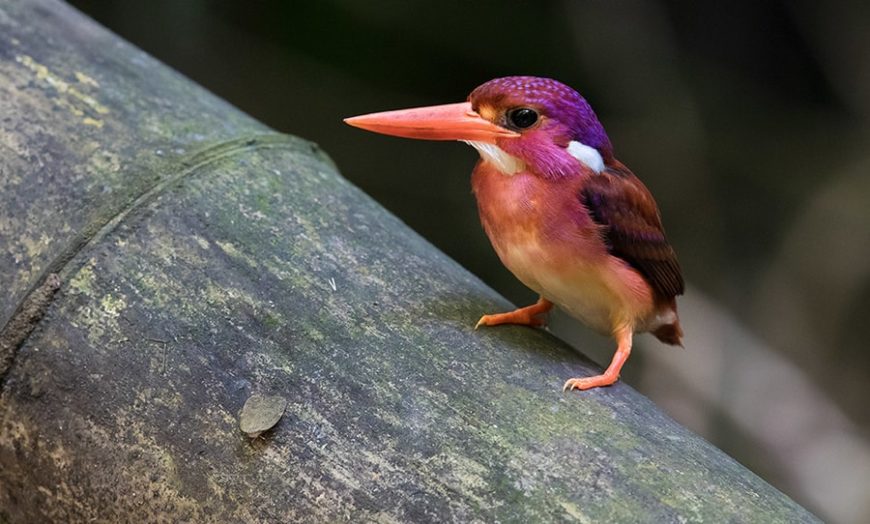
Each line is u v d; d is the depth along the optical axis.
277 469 2.67
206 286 2.70
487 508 2.67
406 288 2.71
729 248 4.04
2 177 2.72
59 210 2.71
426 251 2.74
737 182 4.14
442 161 4.04
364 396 2.68
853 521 3.31
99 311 2.69
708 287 3.93
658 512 2.66
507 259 2.71
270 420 2.68
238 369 2.69
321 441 2.68
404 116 2.71
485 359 2.70
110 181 2.72
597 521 2.66
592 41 4.00
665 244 2.72
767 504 2.67
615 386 2.70
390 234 2.73
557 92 2.71
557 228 2.70
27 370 2.69
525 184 2.71
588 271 2.71
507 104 2.71
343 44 3.96
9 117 2.73
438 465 2.67
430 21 3.92
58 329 2.69
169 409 2.68
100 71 2.76
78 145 2.73
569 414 2.68
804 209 4.01
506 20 3.96
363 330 2.70
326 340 2.69
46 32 2.77
